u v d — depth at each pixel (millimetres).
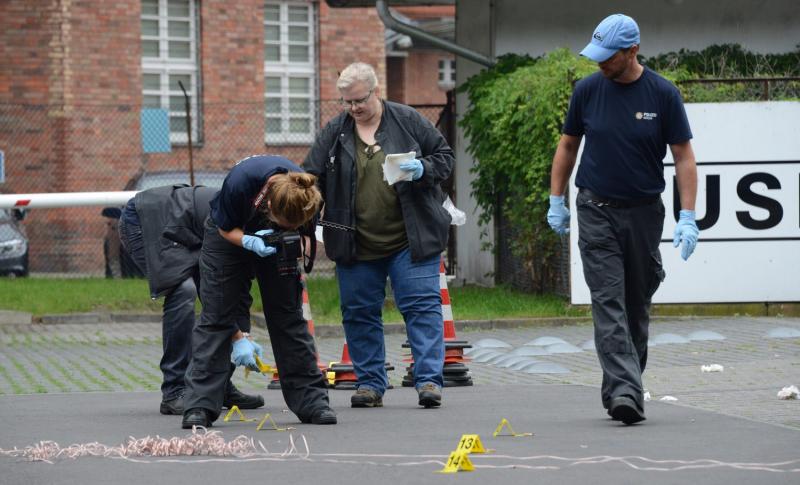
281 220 18781
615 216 19812
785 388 23203
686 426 19625
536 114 39781
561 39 47438
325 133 22172
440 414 21688
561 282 41688
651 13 47562
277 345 20594
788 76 44250
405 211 21938
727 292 38844
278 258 19141
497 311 39750
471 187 49406
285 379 20656
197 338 20250
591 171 19891
